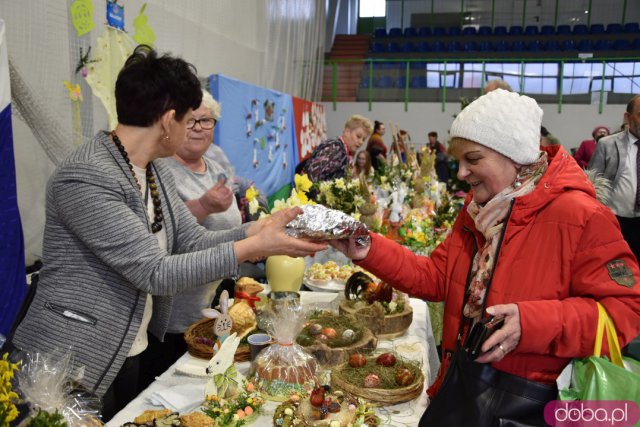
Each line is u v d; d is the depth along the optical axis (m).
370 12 17.83
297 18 8.77
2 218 1.83
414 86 11.21
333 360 1.71
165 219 1.59
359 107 11.37
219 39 5.02
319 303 2.25
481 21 17.14
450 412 1.18
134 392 1.72
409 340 1.98
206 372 1.47
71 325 1.36
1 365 0.95
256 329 1.87
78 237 1.37
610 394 1.09
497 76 10.94
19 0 2.29
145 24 3.12
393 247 1.60
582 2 16.20
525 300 1.23
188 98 1.42
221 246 1.37
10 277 1.85
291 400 1.41
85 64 2.60
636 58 10.37
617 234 1.19
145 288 1.33
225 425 1.33
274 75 7.36
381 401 1.47
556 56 13.61
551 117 10.80
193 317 2.07
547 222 1.23
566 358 1.21
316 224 1.47
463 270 1.43
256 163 5.35
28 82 2.31
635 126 3.94
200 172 2.34
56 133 2.44
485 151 1.28
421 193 4.45
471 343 1.18
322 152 4.05
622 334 1.14
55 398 1.10
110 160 1.38
